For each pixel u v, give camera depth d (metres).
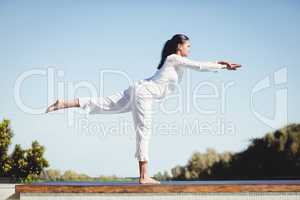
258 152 16.42
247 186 6.57
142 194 6.55
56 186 6.63
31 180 12.80
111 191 6.56
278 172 16.27
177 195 6.55
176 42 7.06
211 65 6.85
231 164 16.48
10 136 12.95
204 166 16.45
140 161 6.93
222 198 6.57
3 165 12.67
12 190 6.87
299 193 6.59
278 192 6.59
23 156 12.84
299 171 16.11
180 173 16.17
